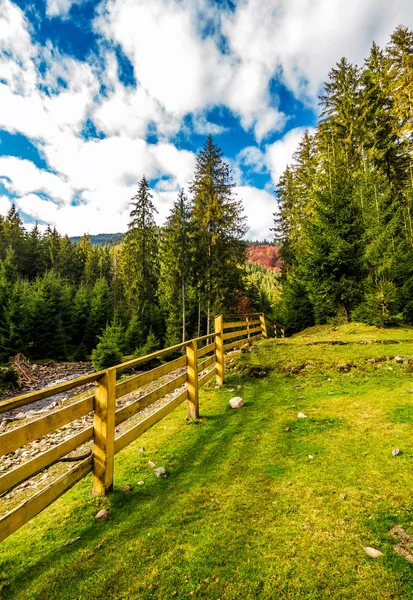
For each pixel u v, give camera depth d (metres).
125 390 3.93
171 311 33.97
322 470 3.83
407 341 10.62
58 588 2.35
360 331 13.70
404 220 19.91
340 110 20.62
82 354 33.97
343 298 15.44
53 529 3.05
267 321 17.05
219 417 6.06
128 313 36.75
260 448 4.60
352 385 7.43
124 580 2.39
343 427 5.04
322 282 15.94
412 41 18.97
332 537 2.72
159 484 3.82
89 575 2.46
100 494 3.55
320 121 22.28
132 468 4.24
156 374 4.72
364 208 17.09
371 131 19.89
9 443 2.36
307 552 2.57
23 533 3.05
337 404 6.21
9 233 56.19
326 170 21.70
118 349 22.67
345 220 15.41
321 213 15.96
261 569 2.42
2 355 25.94
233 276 25.47
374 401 6.15
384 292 14.13
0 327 27.20
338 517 2.97
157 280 35.78
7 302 28.09
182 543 2.77
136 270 32.47
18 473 2.43
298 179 27.41
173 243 28.00
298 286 23.30
